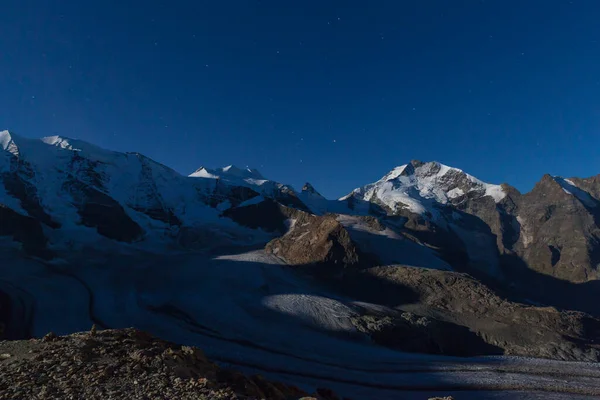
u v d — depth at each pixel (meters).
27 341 14.12
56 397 9.54
